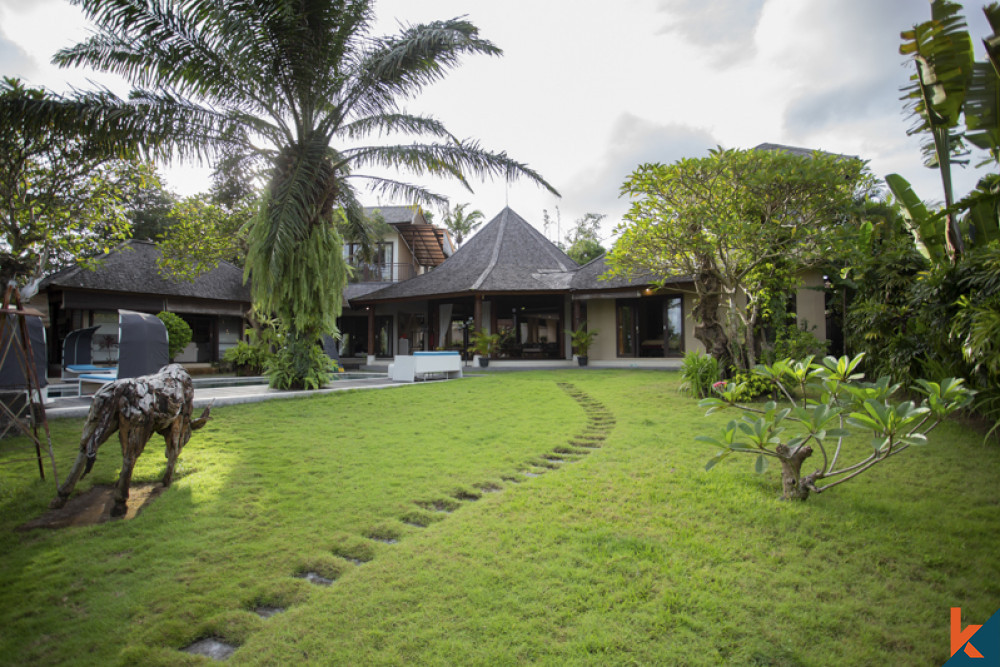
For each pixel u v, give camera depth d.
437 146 10.25
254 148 9.87
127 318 8.34
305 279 10.42
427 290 20.69
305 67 9.15
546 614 2.69
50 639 2.60
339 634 2.56
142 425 4.36
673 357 17.98
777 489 4.54
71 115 7.94
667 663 2.31
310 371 10.77
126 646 2.52
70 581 3.15
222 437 6.78
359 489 4.77
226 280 20.03
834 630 2.53
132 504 4.45
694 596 2.82
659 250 10.02
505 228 23.50
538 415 8.44
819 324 13.82
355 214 12.52
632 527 3.76
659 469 5.19
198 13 8.28
